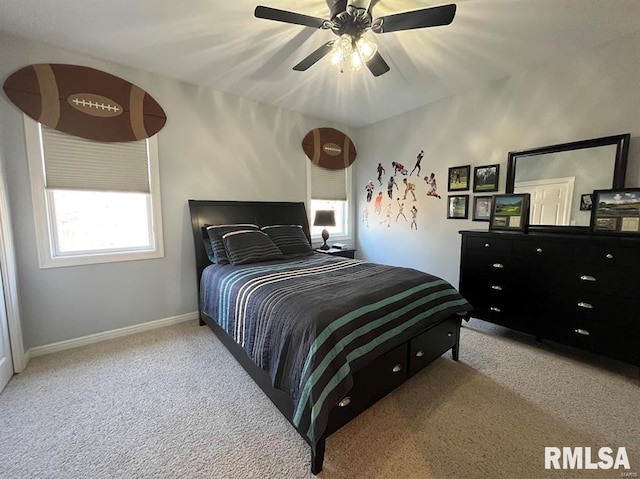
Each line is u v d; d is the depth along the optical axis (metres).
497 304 2.59
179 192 2.96
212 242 2.84
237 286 2.07
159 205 2.84
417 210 3.78
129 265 2.71
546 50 2.35
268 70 2.66
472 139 3.14
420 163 3.70
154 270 2.85
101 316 2.59
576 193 2.42
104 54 2.39
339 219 4.60
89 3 1.78
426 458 1.35
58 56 2.29
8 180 2.13
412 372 1.83
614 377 1.98
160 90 2.77
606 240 1.97
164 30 2.07
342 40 1.66
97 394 1.83
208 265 2.98
